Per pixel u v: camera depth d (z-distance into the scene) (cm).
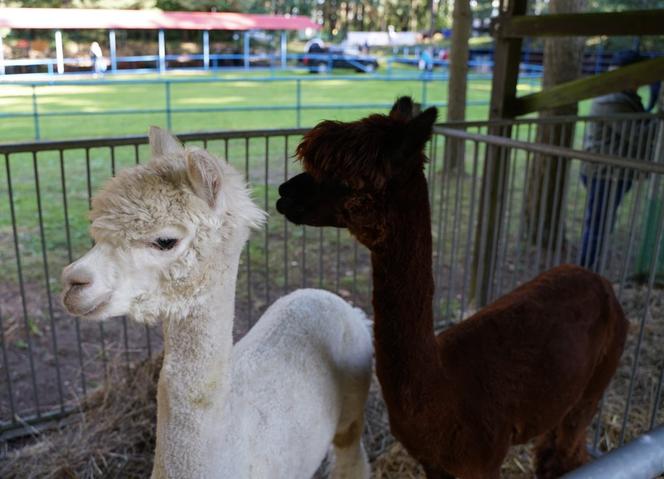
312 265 631
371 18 5428
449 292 478
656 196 562
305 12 4634
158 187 152
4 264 598
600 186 561
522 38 508
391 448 339
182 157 161
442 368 224
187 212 153
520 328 255
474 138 416
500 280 492
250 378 216
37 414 355
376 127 205
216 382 173
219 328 171
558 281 281
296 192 214
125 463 315
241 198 169
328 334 259
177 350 170
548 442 305
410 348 214
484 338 248
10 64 1934
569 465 300
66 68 2359
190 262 157
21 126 1364
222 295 169
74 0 2698
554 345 254
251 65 3089
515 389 240
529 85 2144
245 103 1797
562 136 546
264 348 234
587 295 279
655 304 532
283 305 265
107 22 2283
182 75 2541
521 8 499
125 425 334
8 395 383
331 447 306
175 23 2517
